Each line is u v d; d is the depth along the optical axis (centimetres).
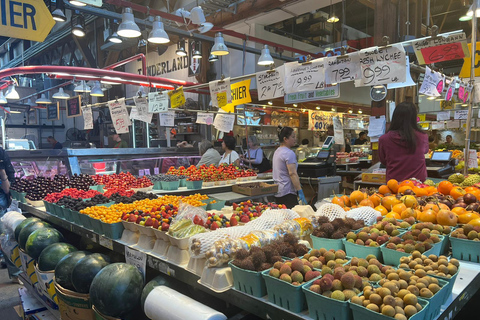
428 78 353
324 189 517
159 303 172
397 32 569
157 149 630
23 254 309
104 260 237
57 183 418
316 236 180
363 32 1171
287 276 131
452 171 488
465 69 372
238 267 147
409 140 284
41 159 490
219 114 614
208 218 219
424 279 123
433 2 865
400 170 292
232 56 967
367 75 256
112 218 246
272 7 685
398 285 120
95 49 1103
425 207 205
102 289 198
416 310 109
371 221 201
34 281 298
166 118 633
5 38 1408
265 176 555
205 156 600
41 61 1493
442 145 820
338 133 616
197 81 988
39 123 1541
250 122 888
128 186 442
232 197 438
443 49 236
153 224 212
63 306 233
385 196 237
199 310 156
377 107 555
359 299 114
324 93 392
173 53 1066
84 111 669
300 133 1202
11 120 1467
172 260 192
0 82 980
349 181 642
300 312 129
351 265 140
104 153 547
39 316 274
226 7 723
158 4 925
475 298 216
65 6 572
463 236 169
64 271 240
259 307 140
